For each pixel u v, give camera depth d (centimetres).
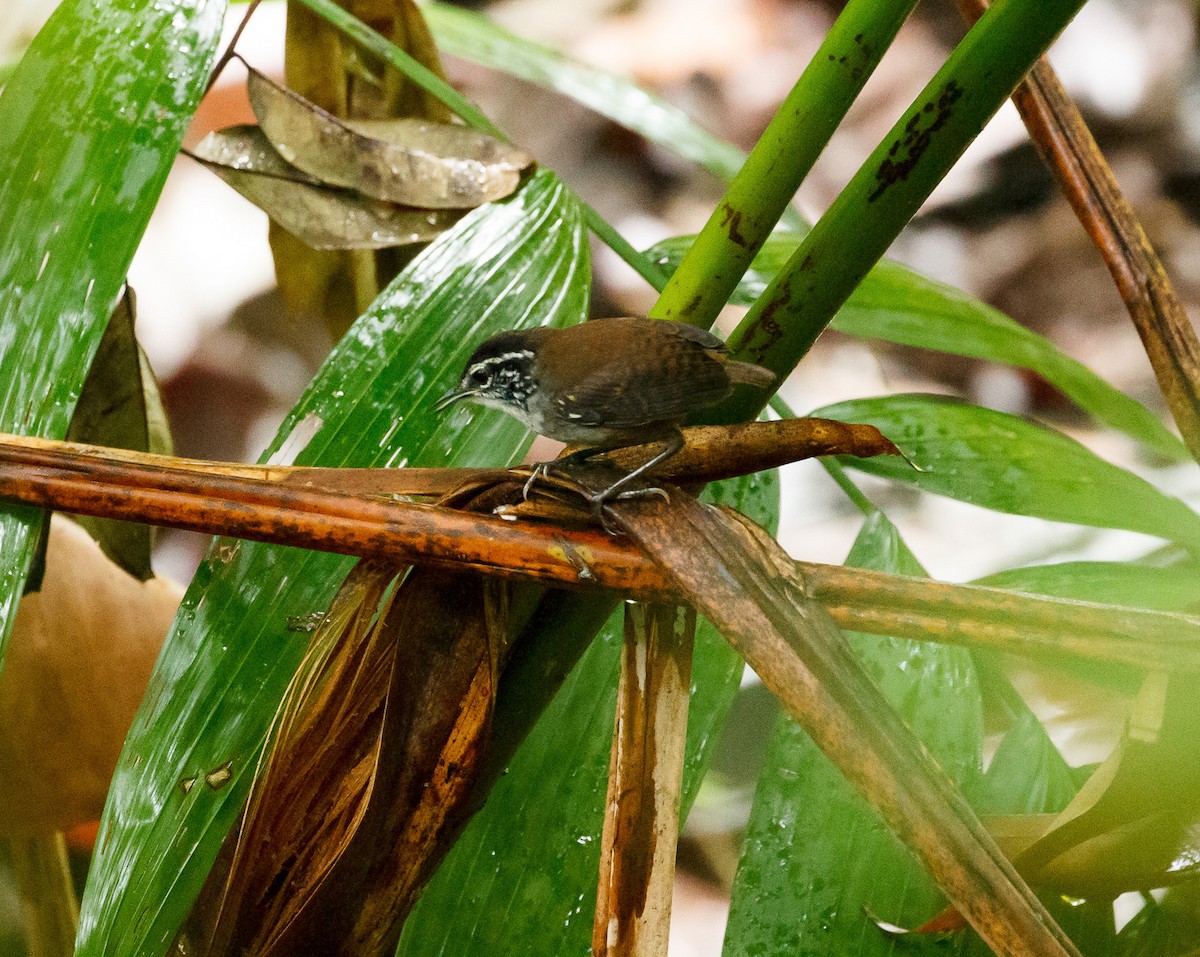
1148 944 509
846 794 509
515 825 509
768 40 945
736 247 509
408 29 525
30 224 509
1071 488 516
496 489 504
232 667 507
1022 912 500
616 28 962
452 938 507
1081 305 848
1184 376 514
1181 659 502
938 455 516
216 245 860
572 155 927
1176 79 900
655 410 510
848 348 845
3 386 507
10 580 504
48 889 523
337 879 503
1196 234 856
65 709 520
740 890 508
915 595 503
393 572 504
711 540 502
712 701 510
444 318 513
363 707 504
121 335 516
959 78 504
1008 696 512
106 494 503
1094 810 505
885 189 506
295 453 511
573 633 506
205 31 511
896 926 507
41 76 510
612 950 502
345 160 518
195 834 506
